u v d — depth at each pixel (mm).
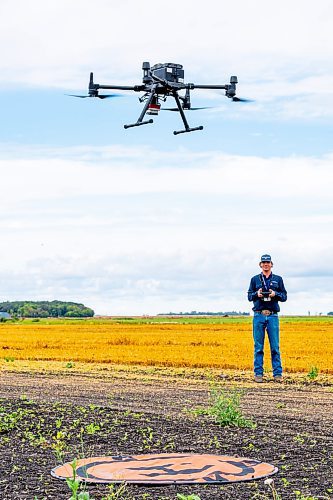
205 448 10047
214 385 17953
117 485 8305
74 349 35812
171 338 50062
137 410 13461
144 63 17000
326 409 13781
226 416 11828
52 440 10719
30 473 8805
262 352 19016
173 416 12695
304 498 7629
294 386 17734
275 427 11625
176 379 19516
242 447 10078
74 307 190250
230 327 83062
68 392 16547
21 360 27953
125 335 57531
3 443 10562
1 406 13734
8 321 128250
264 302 19047
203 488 8164
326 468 8914
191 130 17281
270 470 8789
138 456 9594
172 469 8898
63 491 8055
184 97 17094
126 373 21391
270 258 19047
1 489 8125
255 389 17125
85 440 10656
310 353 29625
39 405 13883
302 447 10055
